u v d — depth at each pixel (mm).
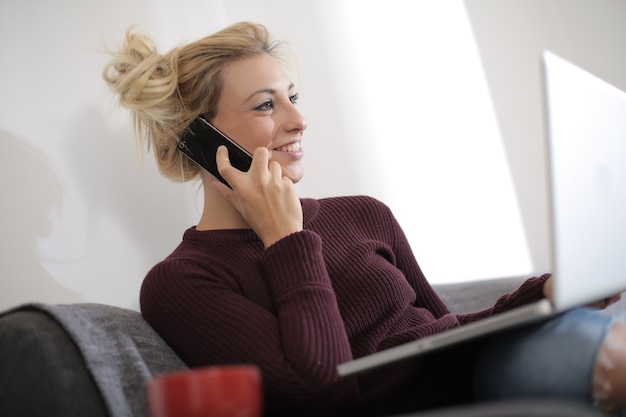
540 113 2594
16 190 1862
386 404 1532
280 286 1510
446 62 2502
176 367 1505
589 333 1195
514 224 2523
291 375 1401
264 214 1612
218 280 1587
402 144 2412
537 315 1103
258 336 1458
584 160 1180
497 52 2562
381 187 2371
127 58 1863
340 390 1404
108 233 1960
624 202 1268
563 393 1177
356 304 1683
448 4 2531
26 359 1327
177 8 2131
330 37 2355
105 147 1986
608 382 1160
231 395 938
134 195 2010
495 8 2580
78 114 1965
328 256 1750
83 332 1377
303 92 2291
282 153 1792
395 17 2457
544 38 2604
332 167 2307
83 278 1912
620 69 2582
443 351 1562
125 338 1453
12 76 1899
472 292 2068
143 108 1790
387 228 1909
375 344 1660
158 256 2025
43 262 1867
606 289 1235
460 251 2447
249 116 1784
